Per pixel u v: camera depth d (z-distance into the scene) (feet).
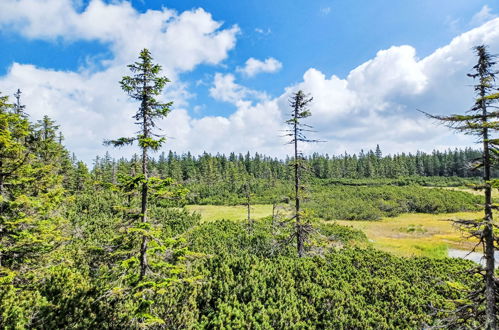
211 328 32.91
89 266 43.73
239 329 32.22
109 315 32.68
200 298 37.55
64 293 34.50
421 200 169.27
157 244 32.50
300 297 40.11
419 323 35.45
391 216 156.35
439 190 190.60
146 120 33.06
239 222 97.76
